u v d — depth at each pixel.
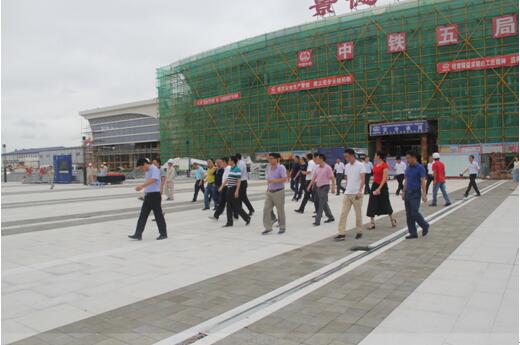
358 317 4.14
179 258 6.92
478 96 33.97
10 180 53.72
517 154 32.19
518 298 4.57
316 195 10.87
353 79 38.91
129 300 4.83
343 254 6.92
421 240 7.90
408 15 36.84
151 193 8.73
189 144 53.06
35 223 11.59
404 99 36.81
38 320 4.27
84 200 19.52
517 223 9.48
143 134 85.19
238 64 47.44
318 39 41.19
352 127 39.09
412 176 8.10
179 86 55.09
